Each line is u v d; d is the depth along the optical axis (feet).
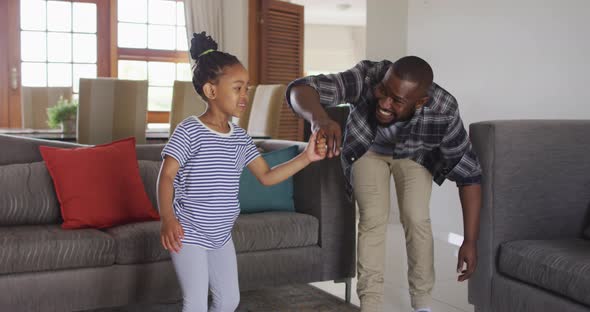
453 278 12.21
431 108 7.95
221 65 6.75
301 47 25.41
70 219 9.20
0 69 22.84
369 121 8.21
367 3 19.03
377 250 8.55
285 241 9.91
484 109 15.14
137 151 11.13
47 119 19.06
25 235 8.34
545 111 13.51
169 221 6.45
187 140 6.63
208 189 6.73
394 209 18.47
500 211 8.48
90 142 16.03
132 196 9.72
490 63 14.90
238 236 9.47
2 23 22.76
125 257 8.66
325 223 10.27
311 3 31.65
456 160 8.20
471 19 15.43
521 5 14.02
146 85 16.19
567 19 12.92
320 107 7.27
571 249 7.80
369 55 19.10
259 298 10.68
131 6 24.40
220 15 24.86
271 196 10.74
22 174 9.69
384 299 10.78
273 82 24.61
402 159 8.47
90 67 23.89
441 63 16.51
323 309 10.12
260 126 17.21
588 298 7.00
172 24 25.02
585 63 12.53
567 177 8.79
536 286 7.90
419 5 17.22
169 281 9.00
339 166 10.31
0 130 17.35
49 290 8.22
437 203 16.21
